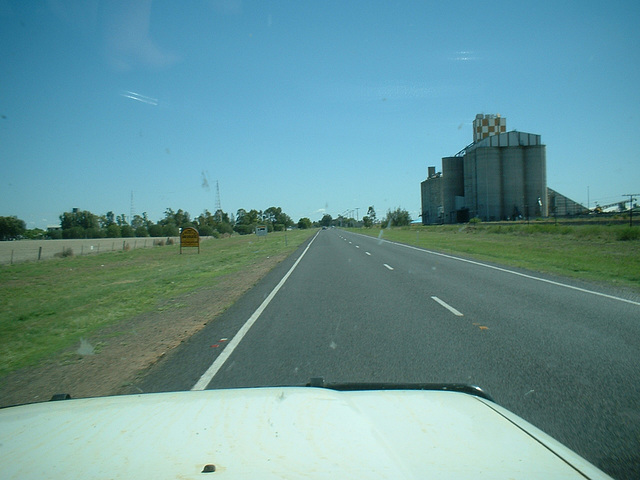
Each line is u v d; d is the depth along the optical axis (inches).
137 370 265.3
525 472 81.7
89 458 84.2
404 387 135.0
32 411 113.1
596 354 272.2
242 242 2541.8
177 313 454.3
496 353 278.1
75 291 776.9
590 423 176.6
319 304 470.0
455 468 81.8
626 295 480.4
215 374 249.1
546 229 1817.2
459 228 2719.0
